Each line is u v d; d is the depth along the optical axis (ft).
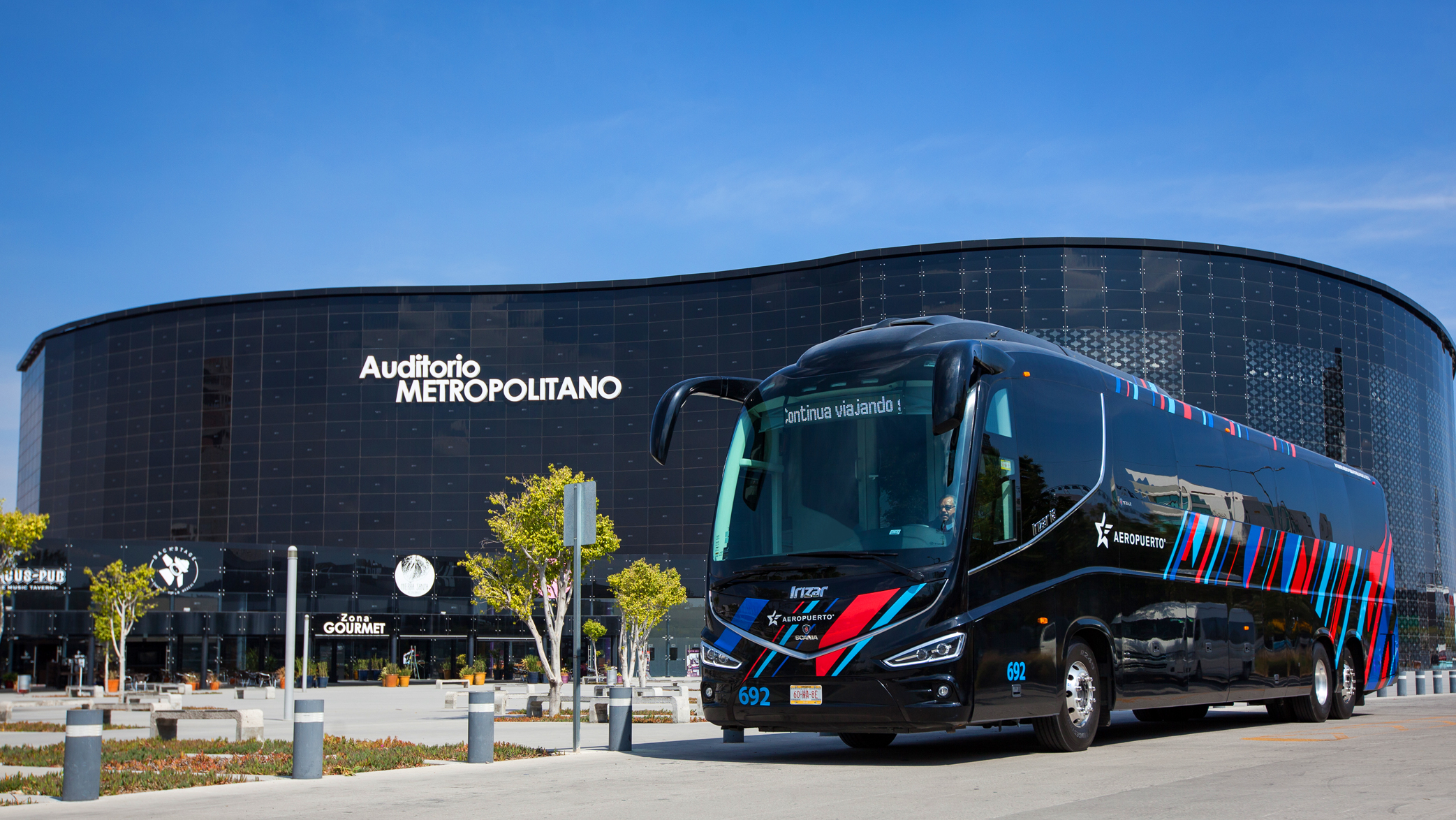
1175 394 238.27
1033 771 36.47
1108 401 47.32
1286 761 38.63
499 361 270.46
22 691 180.86
